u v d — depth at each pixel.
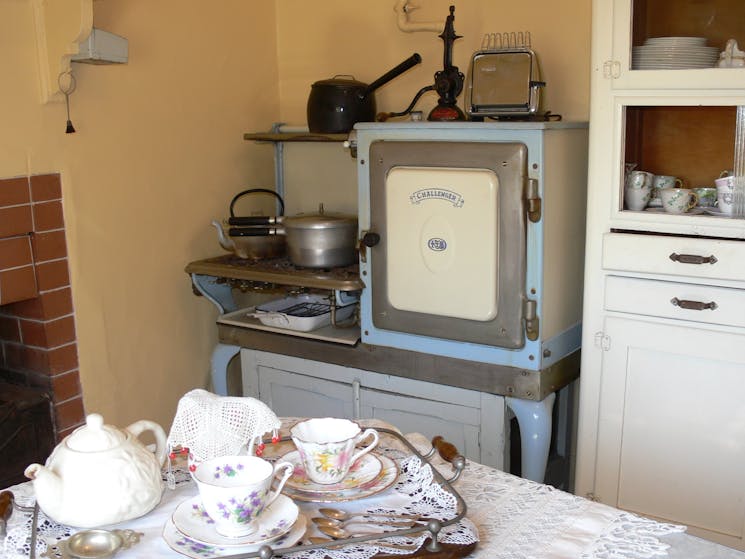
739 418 2.00
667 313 2.04
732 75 1.89
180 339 2.80
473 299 2.17
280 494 1.19
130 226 2.57
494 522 1.17
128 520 1.16
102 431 1.18
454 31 2.46
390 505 1.21
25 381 2.43
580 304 2.36
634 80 1.99
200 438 1.26
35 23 2.20
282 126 3.00
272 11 3.05
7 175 2.20
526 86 2.25
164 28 2.62
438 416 2.34
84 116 2.39
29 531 1.14
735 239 1.97
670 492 2.13
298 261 2.53
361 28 2.88
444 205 2.17
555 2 2.49
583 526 1.16
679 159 2.15
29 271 2.28
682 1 1.97
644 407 2.12
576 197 2.26
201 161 2.81
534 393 2.16
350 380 2.48
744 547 2.05
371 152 2.28
